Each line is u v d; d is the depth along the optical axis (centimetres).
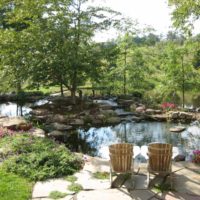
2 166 685
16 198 535
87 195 556
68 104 1625
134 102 1750
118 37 1938
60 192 568
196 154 752
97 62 1525
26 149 779
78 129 1284
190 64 1620
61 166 675
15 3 1552
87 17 1497
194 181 610
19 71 1462
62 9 1476
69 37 1484
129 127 1316
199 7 1006
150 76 2027
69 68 1476
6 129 1006
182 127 1259
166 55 1823
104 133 1233
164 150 588
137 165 710
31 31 1469
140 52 1981
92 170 684
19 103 2044
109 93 2009
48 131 1202
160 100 1802
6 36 1450
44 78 1513
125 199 539
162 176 629
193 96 1966
